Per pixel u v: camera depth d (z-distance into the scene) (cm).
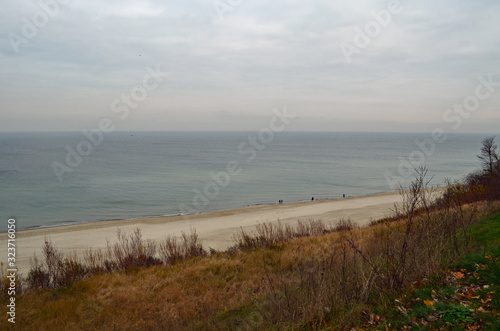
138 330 646
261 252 1157
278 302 571
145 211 3362
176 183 5356
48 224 2794
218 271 979
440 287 496
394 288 525
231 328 606
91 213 3253
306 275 777
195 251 1251
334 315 492
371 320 451
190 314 706
